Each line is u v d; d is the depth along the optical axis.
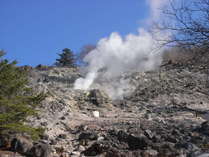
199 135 9.69
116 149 8.88
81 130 11.83
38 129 9.15
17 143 8.38
